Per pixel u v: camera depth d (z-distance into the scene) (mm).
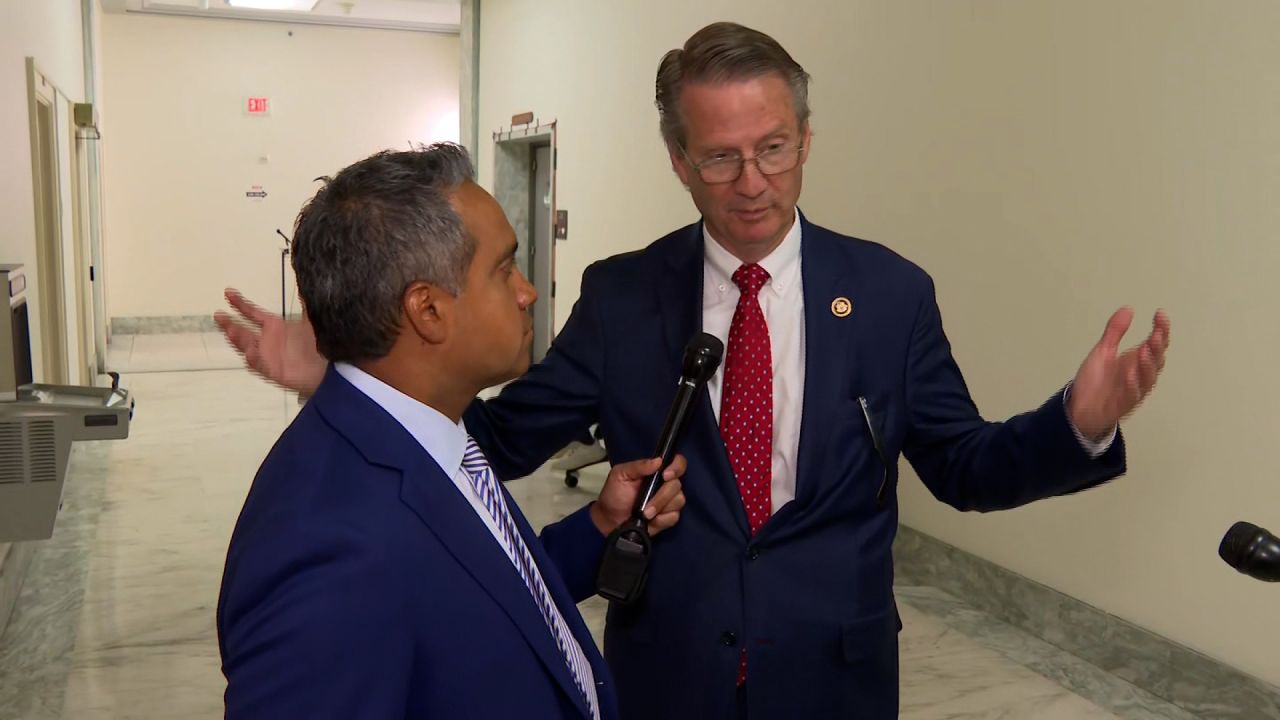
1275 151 2992
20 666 3637
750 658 1475
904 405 1560
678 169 1546
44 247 6652
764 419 1533
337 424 975
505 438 1641
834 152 4922
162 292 12734
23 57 5703
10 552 4102
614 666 1591
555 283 8625
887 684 1538
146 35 12375
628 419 1597
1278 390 3014
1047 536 3867
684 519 1524
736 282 1558
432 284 982
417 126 13367
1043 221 3777
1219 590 3213
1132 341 3439
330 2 11953
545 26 8703
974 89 4066
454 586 938
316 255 989
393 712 866
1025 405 3893
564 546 1474
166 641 3865
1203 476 3246
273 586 860
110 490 5961
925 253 4359
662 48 6629
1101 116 3533
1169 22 3287
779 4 5316
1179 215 3279
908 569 4562
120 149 12430
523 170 10047
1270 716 3053
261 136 12875
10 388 3365
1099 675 3551
